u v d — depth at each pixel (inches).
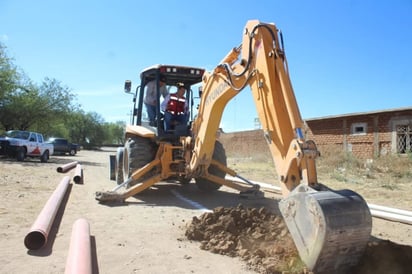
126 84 390.0
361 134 700.0
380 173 557.9
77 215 253.0
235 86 222.8
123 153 403.9
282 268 145.8
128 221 239.0
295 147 155.0
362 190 404.5
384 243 167.8
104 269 153.2
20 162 734.5
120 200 309.3
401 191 398.9
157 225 230.1
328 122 768.9
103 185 424.8
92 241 191.8
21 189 358.3
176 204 306.7
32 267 153.3
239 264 159.3
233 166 769.6
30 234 183.0
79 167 535.2
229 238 184.4
